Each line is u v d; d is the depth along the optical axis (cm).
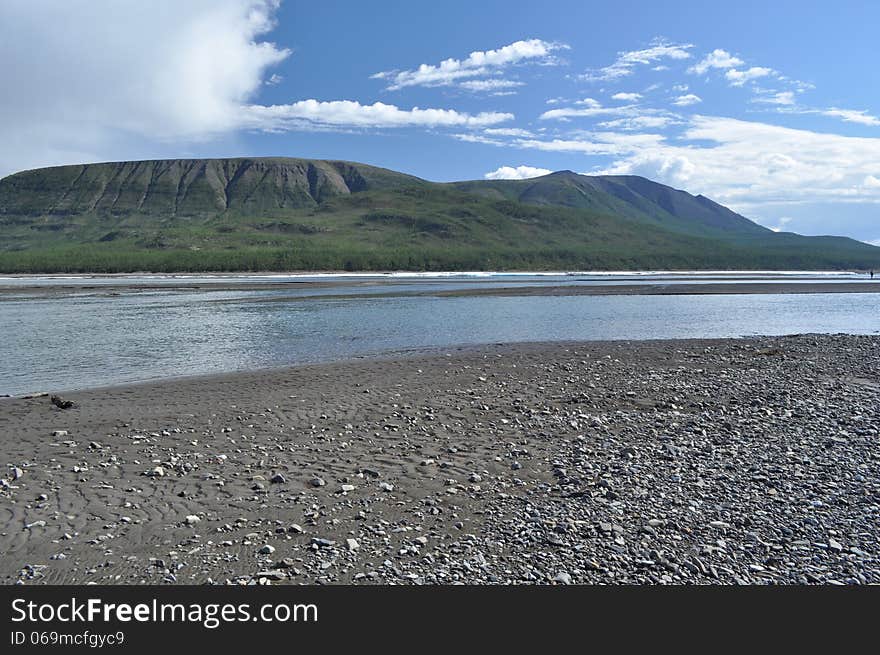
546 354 2670
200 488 1045
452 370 2236
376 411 1602
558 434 1370
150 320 4153
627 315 4709
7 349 2852
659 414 1542
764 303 6047
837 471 1084
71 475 1105
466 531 874
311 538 855
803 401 1647
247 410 1614
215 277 12100
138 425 1461
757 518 895
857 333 3747
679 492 1001
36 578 755
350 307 5247
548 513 927
